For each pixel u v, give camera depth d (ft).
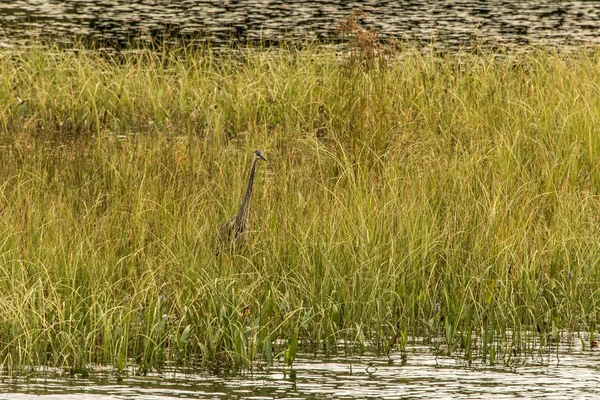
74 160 148.66
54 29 312.29
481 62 209.87
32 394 85.10
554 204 129.08
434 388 88.58
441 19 351.87
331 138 163.73
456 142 156.46
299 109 187.32
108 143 162.09
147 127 184.75
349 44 185.78
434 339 104.68
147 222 117.80
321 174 137.49
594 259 114.93
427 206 123.44
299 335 104.06
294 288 107.96
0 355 94.32
